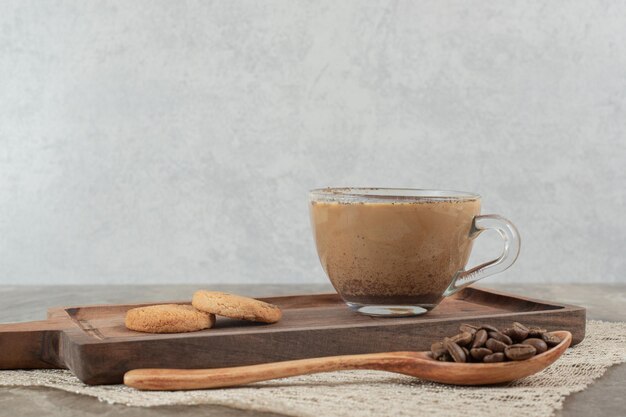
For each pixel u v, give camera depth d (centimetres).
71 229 202
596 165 200
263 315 86
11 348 80
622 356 88
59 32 196
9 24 196
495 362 74
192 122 198
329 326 82
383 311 91
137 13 195
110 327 86
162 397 70
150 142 198
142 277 202
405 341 83
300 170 198
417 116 196
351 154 197
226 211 200
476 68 196
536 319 90
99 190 200
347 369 75
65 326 82
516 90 197
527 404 69
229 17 195
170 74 197
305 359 75
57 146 199
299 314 95
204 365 76
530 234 201
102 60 196
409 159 197
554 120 198
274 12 195
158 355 75
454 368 74
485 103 197
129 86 197
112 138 199
